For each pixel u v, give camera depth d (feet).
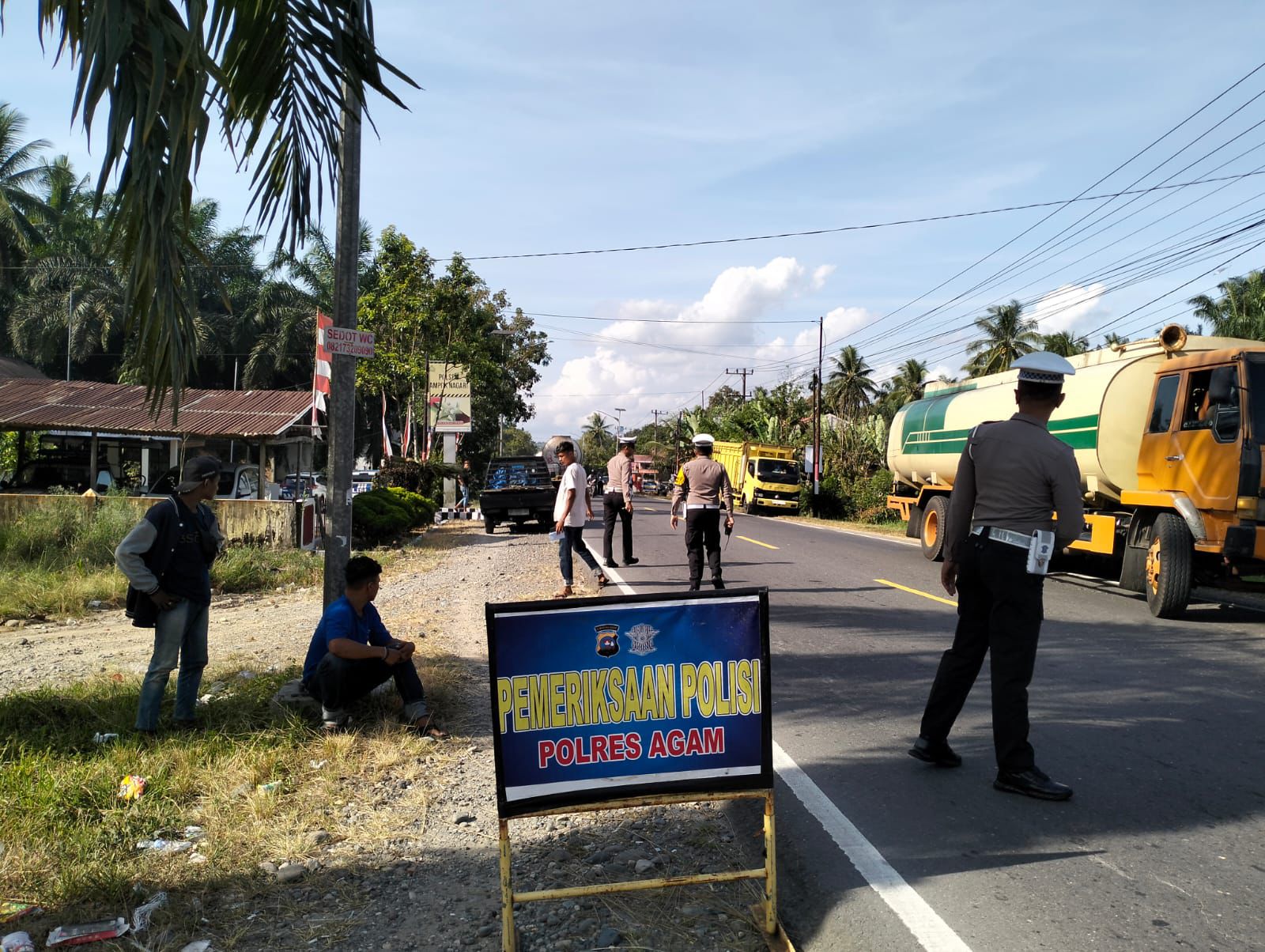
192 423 63.62
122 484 69.97
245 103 14.84
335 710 17.70
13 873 11.66
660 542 58.08
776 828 13.44
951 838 12.98
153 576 16.87
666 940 10.39
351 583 17.62
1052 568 46.55
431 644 25.93
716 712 10.25
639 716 10.09
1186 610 32.76
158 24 11.75
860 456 130.21
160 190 11.98
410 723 18.03
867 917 10.84
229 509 45.32
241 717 18.19
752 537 65.21
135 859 12.35
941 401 55.67
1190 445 31.22
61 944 10.23
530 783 9.87
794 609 32.24
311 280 154.81
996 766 15.93
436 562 48.44
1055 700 20.18
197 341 12.60
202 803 14.33
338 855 12.78
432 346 105.70
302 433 75.92
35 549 41.11
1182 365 32.45
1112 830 13.15
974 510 15.08
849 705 19.95
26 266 141.08
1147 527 33.35
